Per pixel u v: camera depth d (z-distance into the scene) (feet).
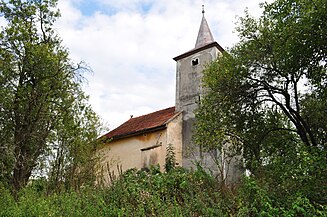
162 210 23.88
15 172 50.26
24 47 59.00
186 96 81.00
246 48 45.39
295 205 21.44
